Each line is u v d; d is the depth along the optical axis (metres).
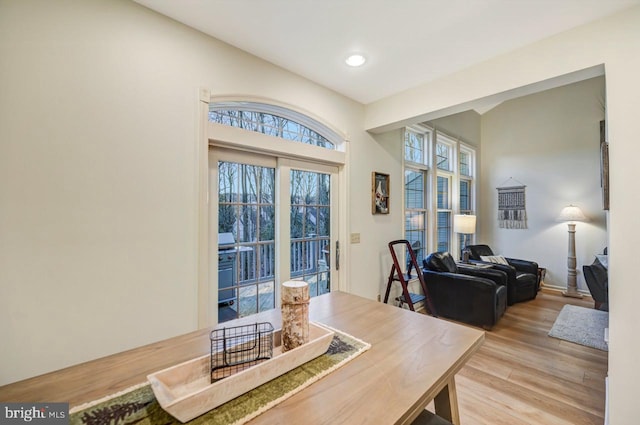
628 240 1.65
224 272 2.24
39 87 1.42
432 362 0.96
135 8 1.71
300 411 0.72
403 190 3.85
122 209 1.65
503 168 5.72
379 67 2.46
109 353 1.61
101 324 1.59
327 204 3.00
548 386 2.17
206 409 0.70
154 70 1.78
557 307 4.08
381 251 3.51
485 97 2.37
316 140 2.98
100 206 1.58
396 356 0.99
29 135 1.39
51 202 1.45
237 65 2.17
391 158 3.68
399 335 1.16
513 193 5.57
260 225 2.49
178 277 1.85
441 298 3.67
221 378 0.83
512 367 2.45
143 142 1.73
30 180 1.40
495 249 5.80
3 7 1.35
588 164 4.77
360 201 3.24
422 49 2.19
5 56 1.34
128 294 1.67
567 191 4.97
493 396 2.06
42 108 1.43
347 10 1.78
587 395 2.06
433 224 4.46
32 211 1.40
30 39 1.40
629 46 1.71
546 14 1.80
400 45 2.15
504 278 3.74
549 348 2.80
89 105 1.55
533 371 2.39
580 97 4.87
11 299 1.36
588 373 2.35
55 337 1.46
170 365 0.94
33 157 1.40
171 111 1.84
